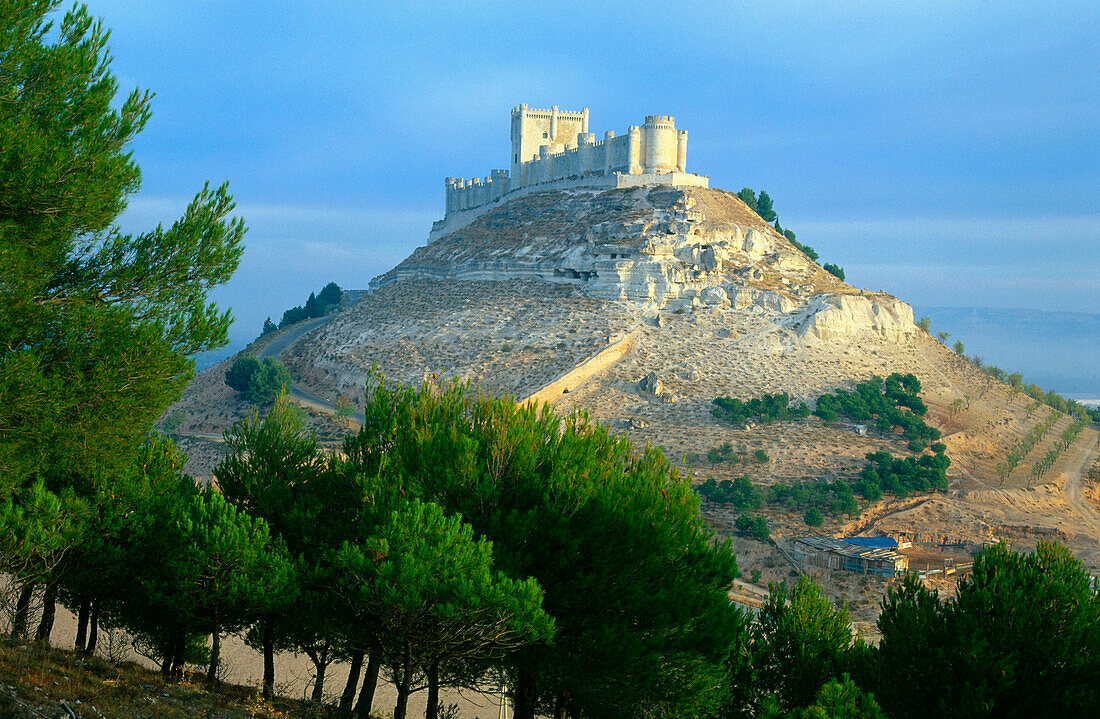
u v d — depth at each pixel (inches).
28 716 816.9
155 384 957.2
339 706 1235.2
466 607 935.0
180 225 1013.2
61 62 944.9
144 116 1019.9
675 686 1094.4
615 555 1064.8
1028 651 988.6
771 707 933.2
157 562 1215.6
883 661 1088.2
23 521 1066.1
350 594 1043.3
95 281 987.3
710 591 1173.7
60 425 926.4
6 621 1396.4
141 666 1210.6
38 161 876.6
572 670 1059.9
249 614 1227.2
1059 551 1056.8
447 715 1358.3
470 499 1101.7
